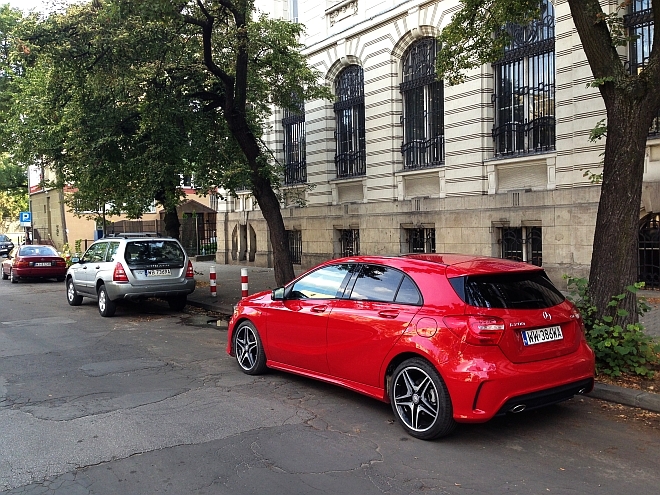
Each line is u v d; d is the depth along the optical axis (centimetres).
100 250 1330
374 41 1734
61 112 1470
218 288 1642
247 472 442
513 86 1395
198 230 3134
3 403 623
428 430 498
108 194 1703
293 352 659
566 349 521
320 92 1642
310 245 2042
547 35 1320
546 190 1300
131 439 512
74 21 1199
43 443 505
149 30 1211
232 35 1277
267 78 1645
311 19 1989
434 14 1548
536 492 407
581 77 1227
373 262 597
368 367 562
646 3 1162
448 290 512
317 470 445
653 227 1195
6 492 413
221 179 1372
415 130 1655
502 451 481
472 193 1457
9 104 2436
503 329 483
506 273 525
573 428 535
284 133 2180
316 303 633
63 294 1748
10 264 2250
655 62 657
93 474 442
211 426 545
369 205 1770
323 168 1964
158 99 1312
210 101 1473
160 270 1238
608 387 616
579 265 1244
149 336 1015
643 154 680
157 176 1358
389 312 546
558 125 1276
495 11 955
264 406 604
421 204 1592
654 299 1118
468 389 473
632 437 511
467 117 1458
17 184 3881
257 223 2342
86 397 642
